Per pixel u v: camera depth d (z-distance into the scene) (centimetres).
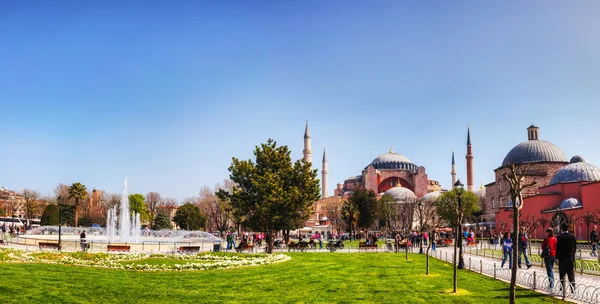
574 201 6375
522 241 2672
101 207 11562
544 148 8638
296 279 2211
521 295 1730
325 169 15462
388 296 1745
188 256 3312
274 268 2702
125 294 1742
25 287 1730
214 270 2564
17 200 13738
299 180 4212
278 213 4003
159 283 2027
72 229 6253
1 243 4094
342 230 11125
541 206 6925
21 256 2766
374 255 3881
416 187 14275
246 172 4153
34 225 10975
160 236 6322
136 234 6444
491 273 2409
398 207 11662
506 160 8962
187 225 9881
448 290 1869
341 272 2505
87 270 2338
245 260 3044
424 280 2162
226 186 9819
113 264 2628
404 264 3003
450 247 5444
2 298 1547
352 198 9269
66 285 1834
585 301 1582
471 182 13362
